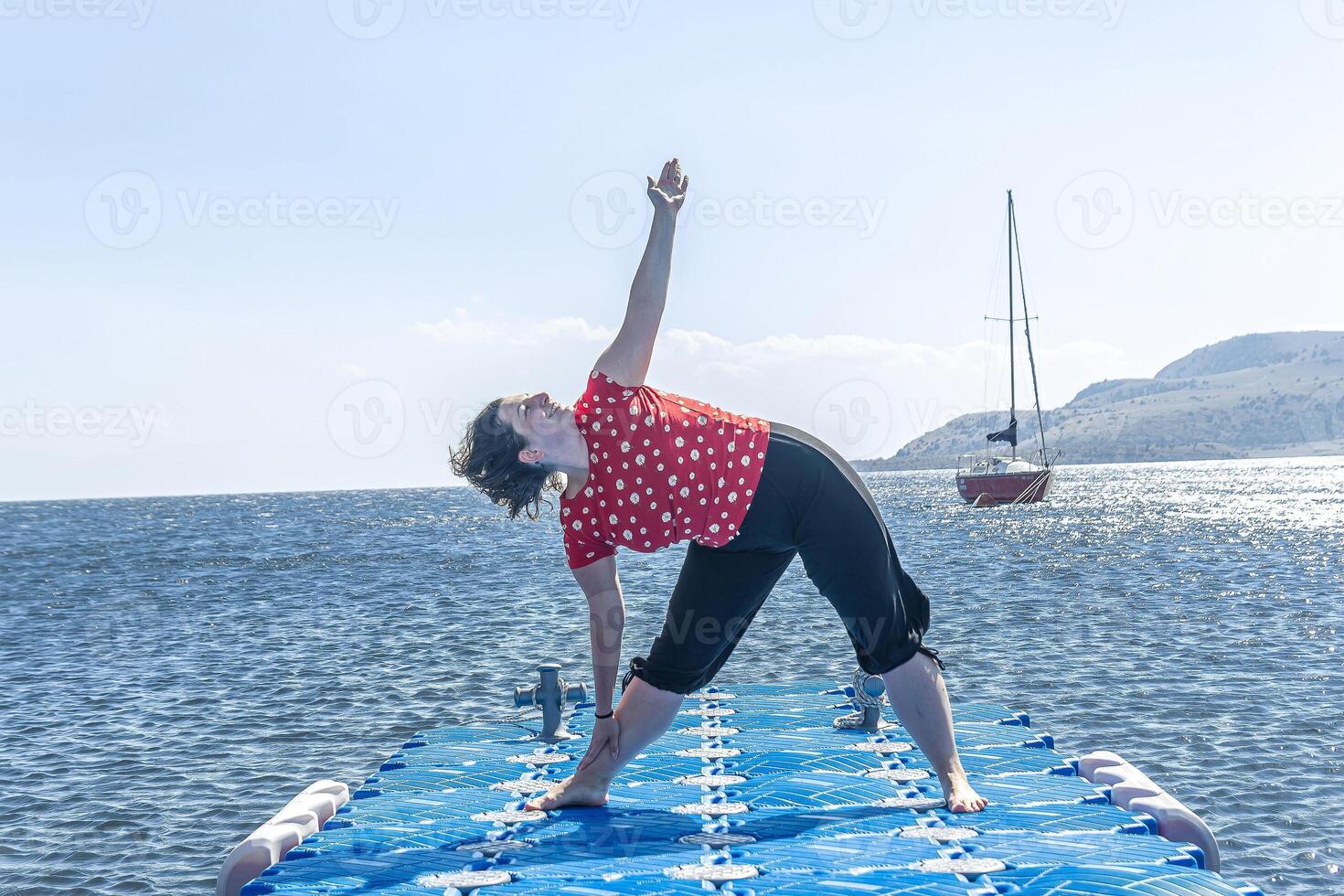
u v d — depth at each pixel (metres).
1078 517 69.62
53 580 41.53
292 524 97.94
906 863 3.40
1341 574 31.00
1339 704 13.10
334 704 14.80
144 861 8.74
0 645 23.08
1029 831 3.76
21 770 11.69
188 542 68.81
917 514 78.00
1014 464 76.31
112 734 13.44
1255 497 91.94
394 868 3.58
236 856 3.95
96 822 9.76
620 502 3.68
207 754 12.16
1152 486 131.62
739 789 4.56
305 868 3.61
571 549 3.95
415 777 5.00
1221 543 44.78
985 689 14.54
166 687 16.92
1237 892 3.04
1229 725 12.12
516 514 3.88
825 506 3.71
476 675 16.66
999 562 37.88
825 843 3.67
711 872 3.35
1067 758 4.91
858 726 5.73
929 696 4.04
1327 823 8.80
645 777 4.86
